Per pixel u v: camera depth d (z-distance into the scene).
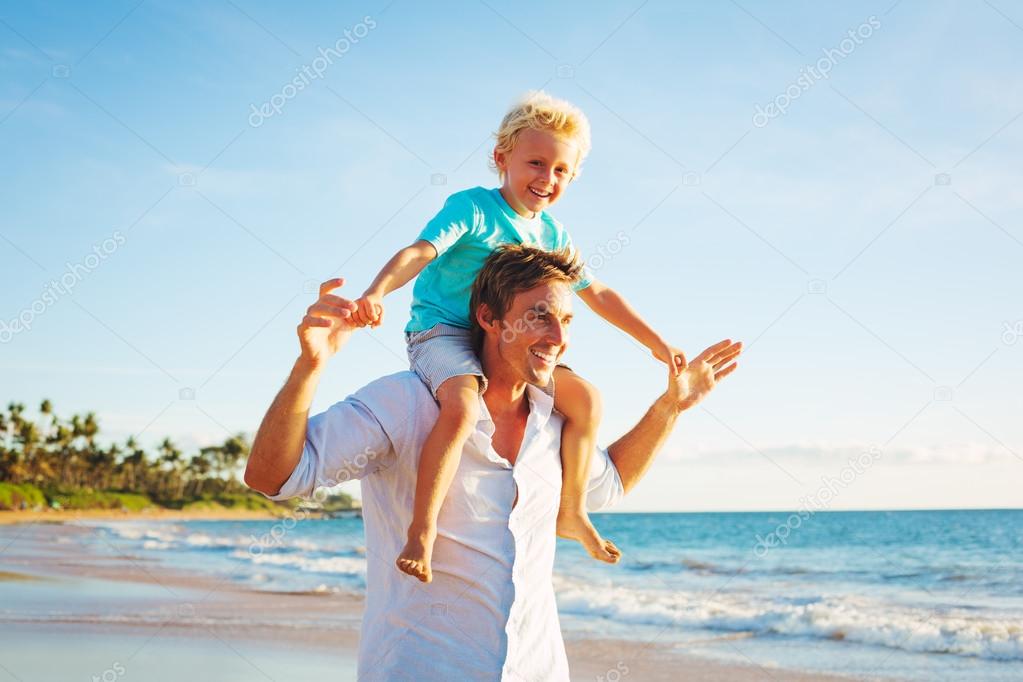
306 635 10.66
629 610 14.45
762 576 18.48
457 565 2.25
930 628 12.78
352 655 9.45
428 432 2.35
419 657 2.20
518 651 2.22
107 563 18.94
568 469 2.58
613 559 2.64
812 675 10.37
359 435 2.29
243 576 17.14
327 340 2.12
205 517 35.34
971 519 26.39
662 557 22.67
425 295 2.93
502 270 2.44
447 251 2.98
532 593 2.30
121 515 36.34
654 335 3.12
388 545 2.34
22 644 9.62
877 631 12.62
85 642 9.73
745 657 11.20
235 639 10.26
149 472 37.16
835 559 20.53
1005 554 21.06
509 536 2.30
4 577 15.99
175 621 11.33
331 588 15.80
